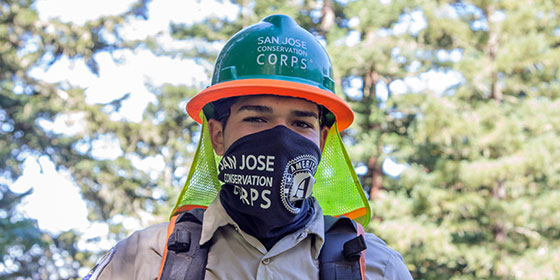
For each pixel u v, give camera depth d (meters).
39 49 19.58
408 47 17.25
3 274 16.61
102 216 19.80
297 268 1.93
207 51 19.92
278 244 1.95
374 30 17.94
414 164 16.70
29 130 18.80
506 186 16.97
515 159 15.30
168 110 20.25
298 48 2.12
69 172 19.42
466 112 16.06
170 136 20.50
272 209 1.96
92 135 19.75
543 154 15.04
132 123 20.03
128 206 19.94
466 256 15.74
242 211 1.98
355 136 18.09
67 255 19.30
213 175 2.31
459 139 16.53
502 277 15.72
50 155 19.17
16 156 18.72
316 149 2.07
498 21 17.05
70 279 18.97
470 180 15.68
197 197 2.28
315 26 19.95
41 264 17.70
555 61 16.44
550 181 17.41
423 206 16.00
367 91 18.38
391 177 17.98
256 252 1.94
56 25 19.56
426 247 15.40
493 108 16.14
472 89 17.12
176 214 2.24
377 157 17.94
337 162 2.37
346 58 16.98
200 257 1.92
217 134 2.18
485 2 17.64
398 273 2.04
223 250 1.95
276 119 2.04
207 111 2.25
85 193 19.61
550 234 17.86
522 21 16.73
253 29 2.16
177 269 1.88
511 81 17.59
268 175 1.98
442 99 16.64
